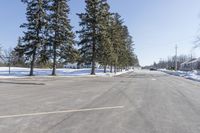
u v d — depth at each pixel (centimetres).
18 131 732
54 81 3091
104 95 1680
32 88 2112
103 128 780
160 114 1032
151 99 1512
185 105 1294
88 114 1005
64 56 4300
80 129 764
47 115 975
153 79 4072
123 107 1190
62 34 4266
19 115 967
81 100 1414
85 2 5000
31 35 3975
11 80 3056
